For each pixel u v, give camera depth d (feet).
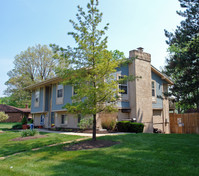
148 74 62.34
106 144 30.09
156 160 20.42
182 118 64.34
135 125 48.73
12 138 43.32
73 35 30.73
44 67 123.85
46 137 40.70
